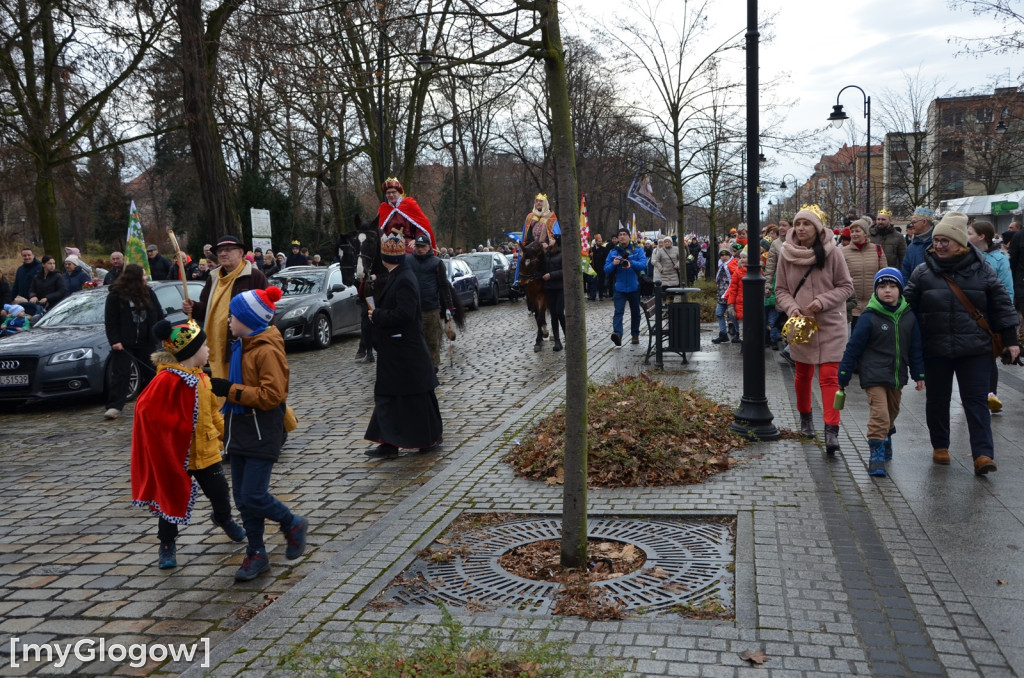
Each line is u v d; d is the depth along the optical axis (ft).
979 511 18.30
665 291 40.98
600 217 174.09
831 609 13.34
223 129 66.13
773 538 16.74
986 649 11.98
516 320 72.13
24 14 61.52
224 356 24.41
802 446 24.77
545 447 23.67
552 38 15.31
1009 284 29.94
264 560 16.71
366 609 14.05
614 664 11.66
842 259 24.72
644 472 21.65
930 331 21.66
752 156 26.11
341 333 60.03
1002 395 31.58
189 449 17.06
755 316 25.94
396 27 16.90
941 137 132.67
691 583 14.79
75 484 24.89
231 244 24.61
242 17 20.48
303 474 24.64
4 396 36.99
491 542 17.48
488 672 11.00
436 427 26.55
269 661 12.28
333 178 96.89
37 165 70.79
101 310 42.24
